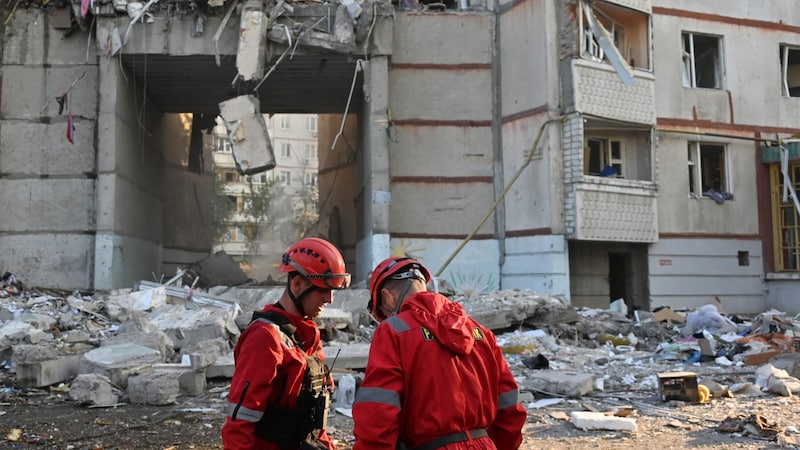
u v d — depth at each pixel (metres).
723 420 7.13
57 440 6.50
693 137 19.77
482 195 18.53
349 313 12.17
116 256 16.53
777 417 7.37
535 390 8.70
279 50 16.86
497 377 3.10
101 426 7.05
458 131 18.67
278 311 3.32
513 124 18.27
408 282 3.13
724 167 20.33
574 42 17.22
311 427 3.27
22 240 16.69
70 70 17.05
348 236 25.86
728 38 20.50
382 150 17.20
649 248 18.67
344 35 16.69
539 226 17.36
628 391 9.01
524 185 17.84
